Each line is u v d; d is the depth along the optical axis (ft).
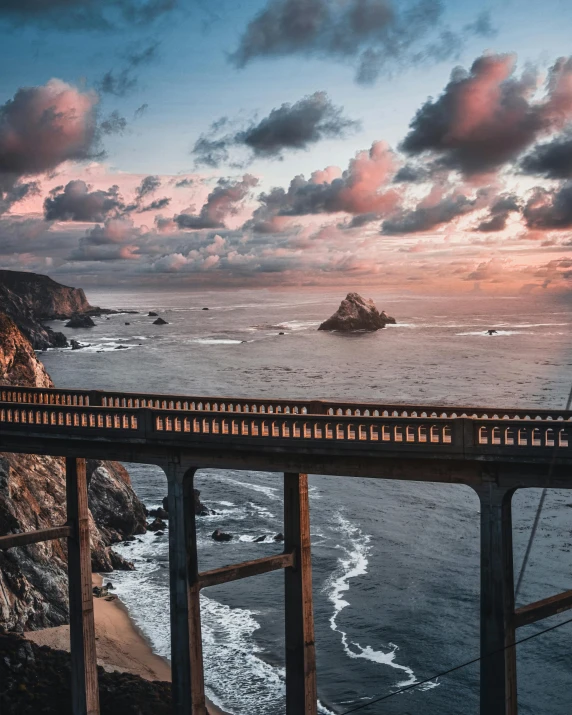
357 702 209.15
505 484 124.88
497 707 122.93
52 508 275.39
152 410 150.00
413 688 214.07
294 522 150.92
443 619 249.96
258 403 159.43
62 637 225.97
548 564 288.10
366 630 244.42
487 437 124.57
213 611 259.80
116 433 152.97
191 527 148.46
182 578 147.43
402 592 270.26
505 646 123.03
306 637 153.17
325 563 297.53
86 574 162.81
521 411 138.92
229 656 231.09
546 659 224.53
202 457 147.64
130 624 250.57
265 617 254.68
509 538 126.72
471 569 289.12
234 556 308.19
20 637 205.36
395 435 131.95
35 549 252.83
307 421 138.00
